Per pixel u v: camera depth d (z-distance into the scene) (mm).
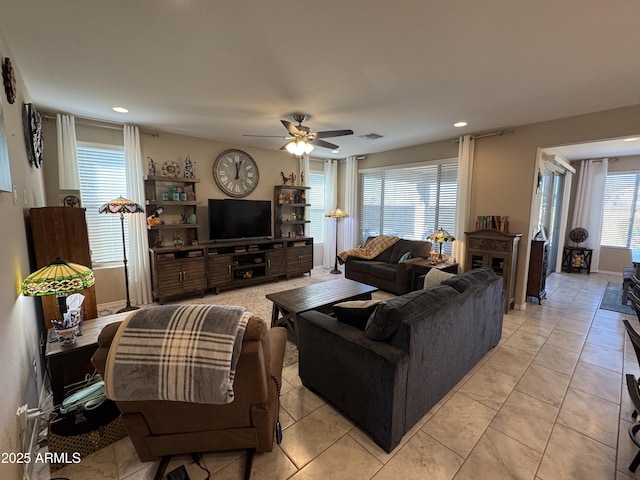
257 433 1496
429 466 1582
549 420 1922
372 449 1694
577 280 5656
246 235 5129
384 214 6027
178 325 1214
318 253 6930
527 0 1542
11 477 1330
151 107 3258
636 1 1536
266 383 1386
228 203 4863
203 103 3107
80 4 1589
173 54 2131
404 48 2037
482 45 1992
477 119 3623
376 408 1686
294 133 3236
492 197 4227
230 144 5125
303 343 2215
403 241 5305
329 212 6383
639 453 1520
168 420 1403
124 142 3941
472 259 4238
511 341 3059
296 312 2725
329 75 2451
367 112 3371
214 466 1583
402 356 1630
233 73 2422
